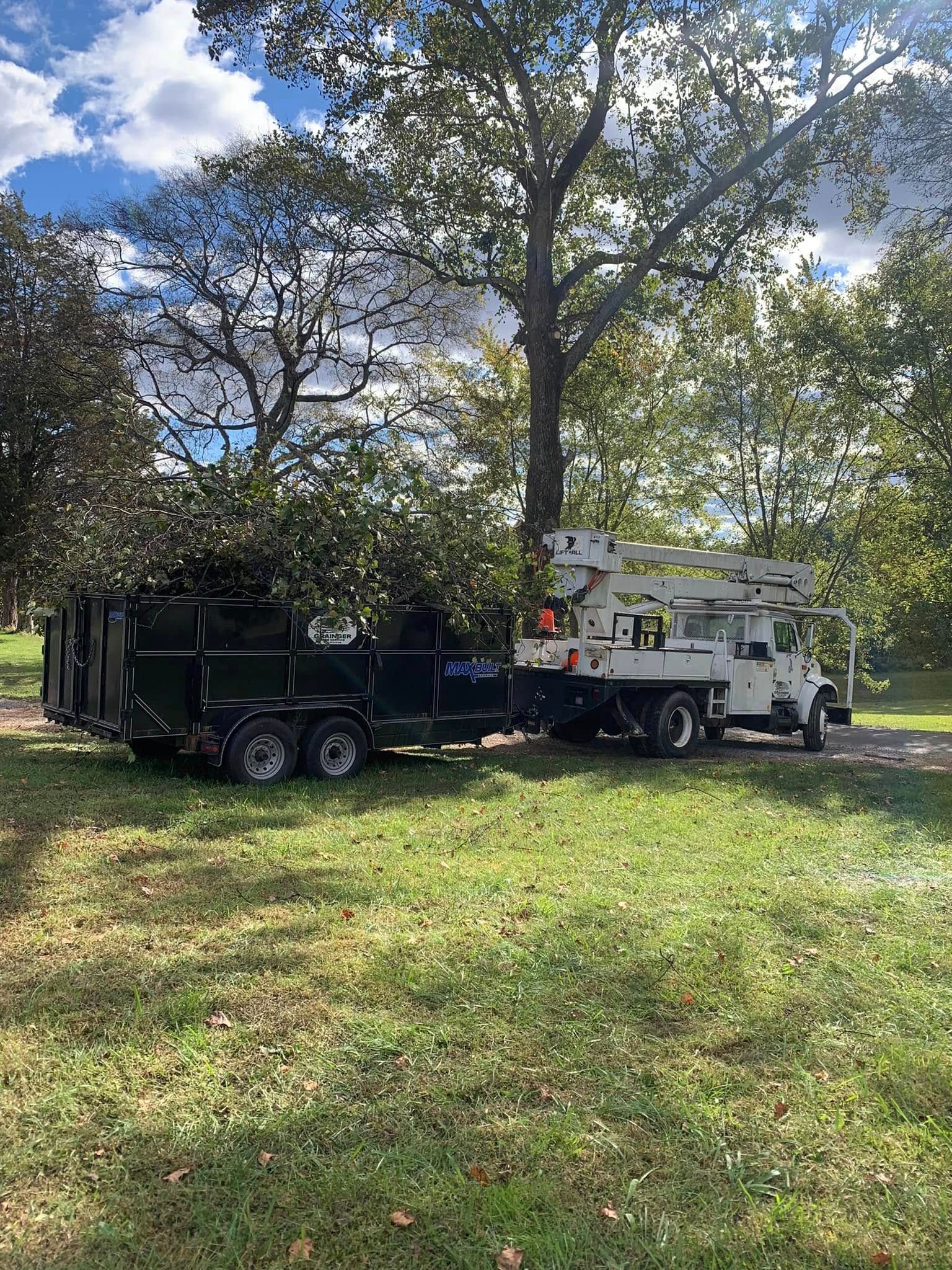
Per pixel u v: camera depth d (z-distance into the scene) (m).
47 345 22.44
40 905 5.06
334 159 18.02
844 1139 3.05
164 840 6.57
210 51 16.39
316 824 7.34
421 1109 3.13
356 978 4.18
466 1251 2.45
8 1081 3.20
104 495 9.67
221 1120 3.03
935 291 21.30
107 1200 2.61
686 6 15.65
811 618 15.30
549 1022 3.83
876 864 6.78
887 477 27.84
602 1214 2.63
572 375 24.06
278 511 8.68
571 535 13.12
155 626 8.26
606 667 11.96
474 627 10.46
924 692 44.72
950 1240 2.58
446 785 9.43
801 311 25.94
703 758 12.80
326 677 9.41
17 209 24.91
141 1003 3.81
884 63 16.22
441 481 23.11
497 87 17.34
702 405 28.23
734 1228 2.60
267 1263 2.39
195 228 22.47
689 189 18.20
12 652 30.86
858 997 4.22
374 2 16.30
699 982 4.30
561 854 6.67
